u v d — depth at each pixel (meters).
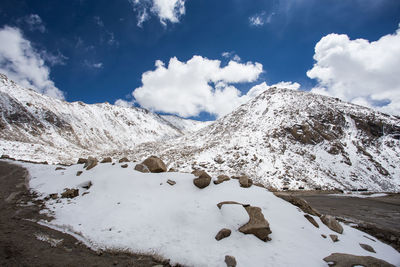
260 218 7.44
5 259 4.98
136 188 10.48
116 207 8.95
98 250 6.04
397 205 16.23
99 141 178.75
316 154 51.69
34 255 5.37
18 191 11.71
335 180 41.50
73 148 123.25
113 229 7.29
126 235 6.96
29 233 6.77
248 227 7.03
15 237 6.32
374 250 7.37
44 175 14.45
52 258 5.34
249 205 8.48
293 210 9.20
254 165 43.44
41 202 10.10
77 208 9.23
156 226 7.57
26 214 8.60
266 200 9.63
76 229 7.35
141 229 7.34
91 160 14.15
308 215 8.88
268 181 37.31
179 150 73.19
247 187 10.84
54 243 6.24
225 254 5.95
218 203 8.74
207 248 6.30
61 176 13.47
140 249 6.27
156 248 6.33
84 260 5.45
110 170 12.49
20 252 5.43
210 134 90.56
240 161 45.12
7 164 19.50
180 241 6.71
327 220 8.91
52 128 136.25
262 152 49.72
